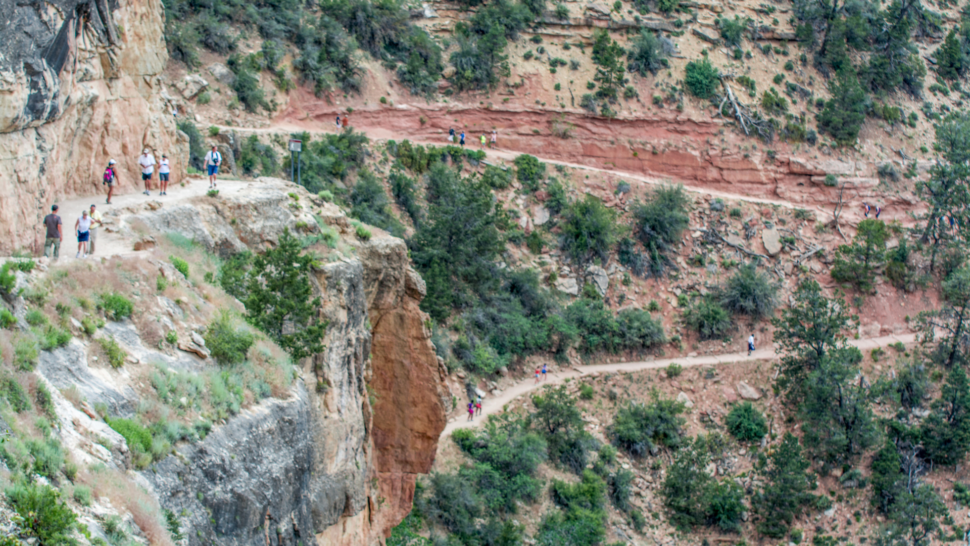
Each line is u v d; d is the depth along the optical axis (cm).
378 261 3244
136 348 1870
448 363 5159
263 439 1964
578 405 5575
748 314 6531
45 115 2388
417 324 3406
